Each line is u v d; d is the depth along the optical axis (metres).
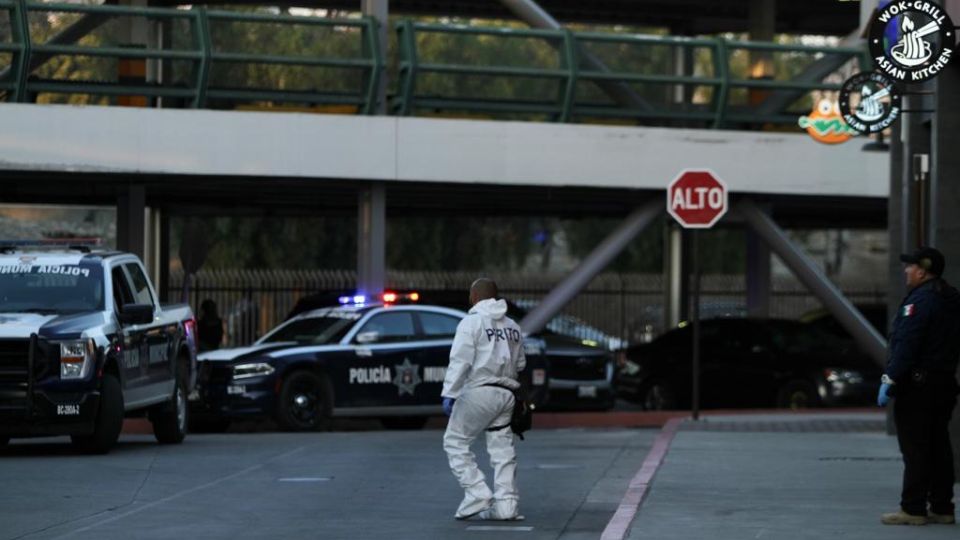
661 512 18.78
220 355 35.44
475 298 18.78
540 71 40.22
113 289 28.59
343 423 41.81
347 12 50.88
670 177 41.00
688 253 56.53
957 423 22.53
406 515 19.44
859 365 44.47
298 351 35.50
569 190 42.12
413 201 47.78
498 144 39.88
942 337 17.59
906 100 31.22
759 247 52.72
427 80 40.19
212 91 38.75
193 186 41.72
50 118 37.00
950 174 23.00
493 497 18.97
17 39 37.16
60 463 25.77
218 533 17.77
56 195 44.53
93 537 17.41
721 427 34.94
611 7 53.28
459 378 18.52
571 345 42.69
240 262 75.69
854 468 24.34
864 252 103.31
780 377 44.97
